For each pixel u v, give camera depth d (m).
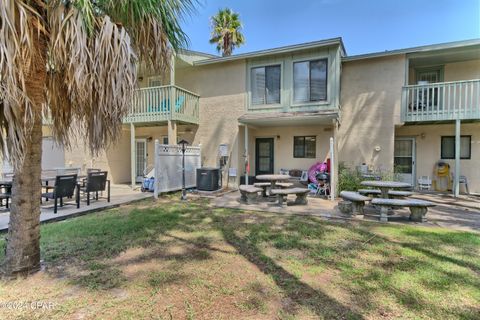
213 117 11.24
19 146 2.43
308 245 4.27
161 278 3.15
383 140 9.55
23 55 2.36
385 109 9.52
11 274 3.07
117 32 2.72
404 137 10.61
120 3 2.93
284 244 4.31
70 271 3.31
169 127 9.97
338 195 8.79
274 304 2.64
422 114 9.02
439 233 4.81
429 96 9.34
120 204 7.36
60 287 2.93
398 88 9.38
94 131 3.08
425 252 3.93
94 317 2.42
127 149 13.15
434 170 10.17
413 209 5.74
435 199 8.34
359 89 9.86
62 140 3.74
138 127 12.77
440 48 8.70
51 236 4.57
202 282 3.06
